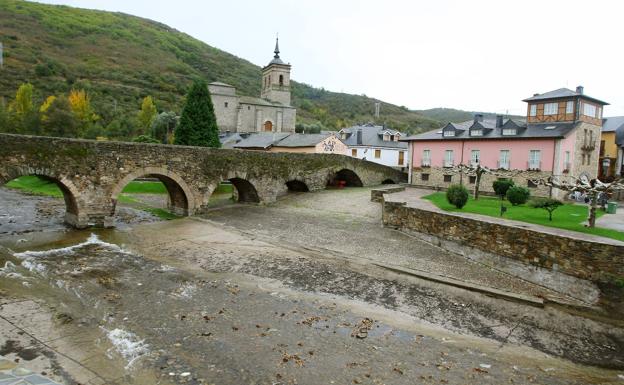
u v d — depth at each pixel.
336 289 16.20
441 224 21.80
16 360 10.09
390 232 24.73
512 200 27.27
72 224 25.19
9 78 77.25
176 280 16.56
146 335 11.81
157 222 27.58
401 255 20.42
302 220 28.12
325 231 24.97
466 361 11.30
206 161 30.23
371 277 17.55
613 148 44.00
